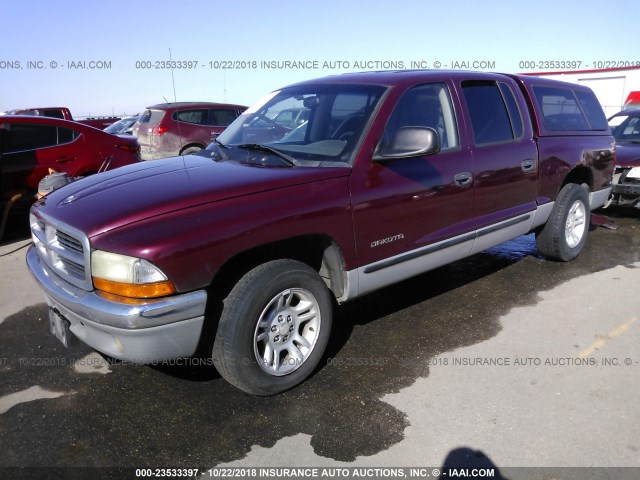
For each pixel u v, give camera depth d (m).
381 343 3.57
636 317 3.95
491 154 3.96
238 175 2.97
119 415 2.81
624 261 5.29
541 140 4.54
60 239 2.79
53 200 3.08
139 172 3.26
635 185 6.44
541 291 4.48
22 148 6.45
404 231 3.38
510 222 4.23
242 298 2.70
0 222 6.25
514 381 3.10
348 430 2.68
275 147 3.44
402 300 4.30
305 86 3.98
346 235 3.07
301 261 3.21
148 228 2.48
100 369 3.28
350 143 3.22
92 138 7.07
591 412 2.80
